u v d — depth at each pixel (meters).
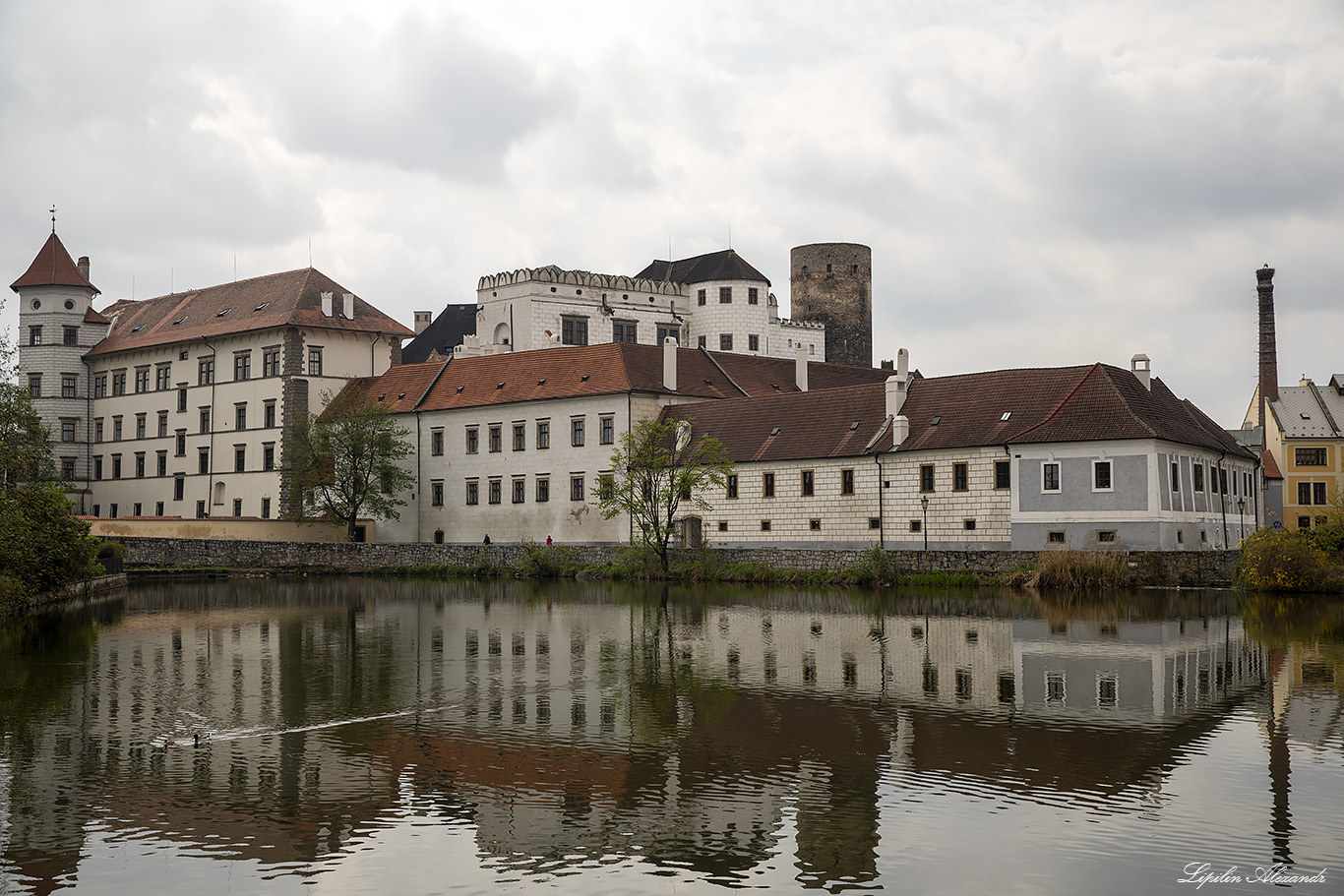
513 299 127.62
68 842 18.95
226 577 86.88
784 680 32.41
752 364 104.06
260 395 112.00
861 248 148.12
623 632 44.12
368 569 94.69
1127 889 16.81
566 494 94.75
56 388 126.56
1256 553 60.50
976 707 28.28
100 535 89.56
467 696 30.22
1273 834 18.84
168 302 127.50
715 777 22.25
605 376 94.25
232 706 29.03
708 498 86.31
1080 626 44.69
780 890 16.89
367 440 100.06
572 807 20.53
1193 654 36.44
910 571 70.00
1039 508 70.62
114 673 34.38
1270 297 111.19
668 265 148.38
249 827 19.64
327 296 111.94
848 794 21.12
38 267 127.12
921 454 76.38
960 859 17.95
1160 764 22.86
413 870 17.73
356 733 25.98
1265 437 109.62
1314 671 33.09
